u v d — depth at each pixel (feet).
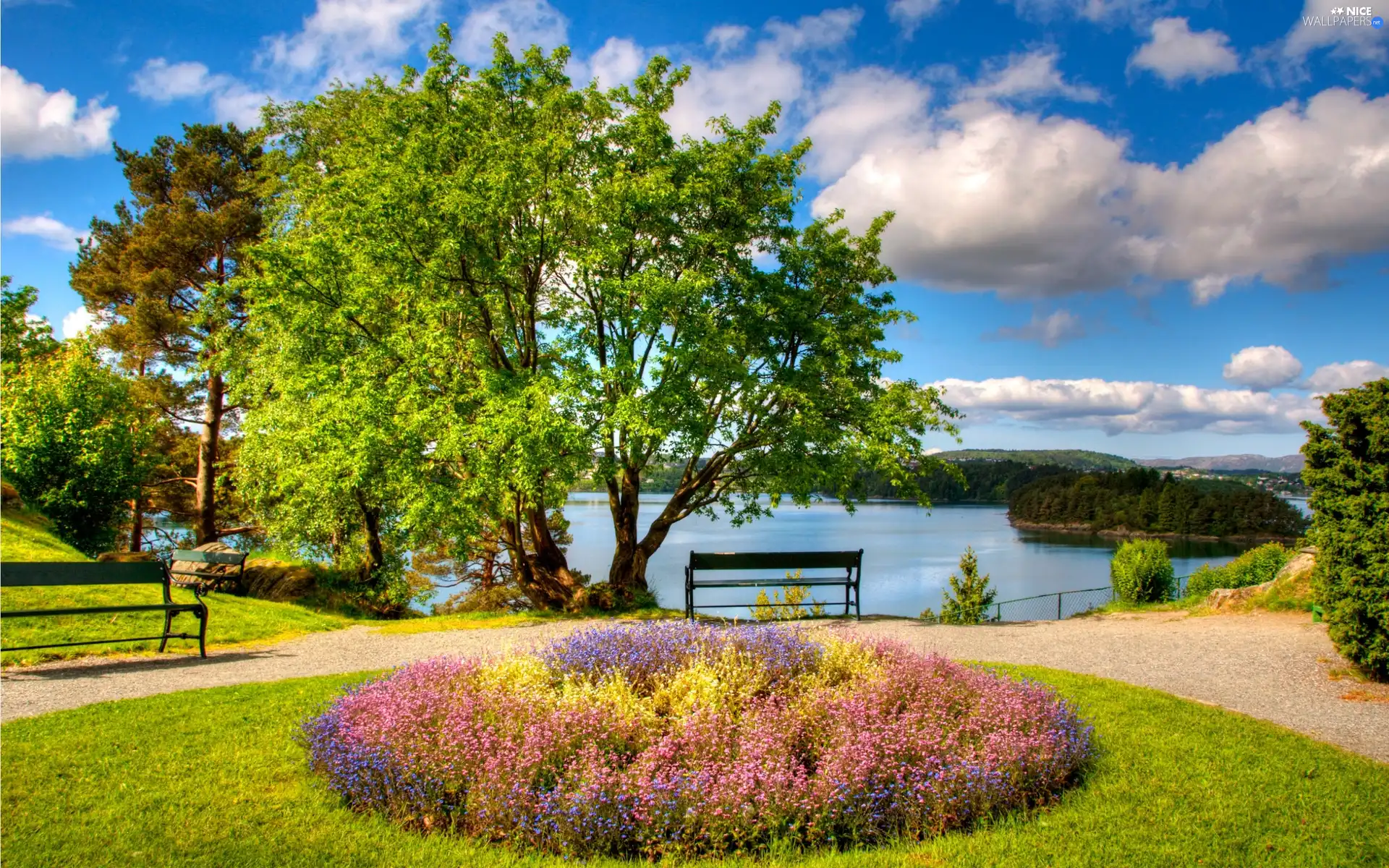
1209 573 54.90
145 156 91.97
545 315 52.85
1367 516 26.71
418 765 15.79
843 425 52.75
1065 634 37.65
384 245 46.80
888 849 14.14
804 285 55.47
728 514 56.90
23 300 83.46
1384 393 26.55
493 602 63.98
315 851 13.87
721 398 53.01
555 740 16.11
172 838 14.30
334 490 49.21
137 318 82.74
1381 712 23.63
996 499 497.05
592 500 455.63
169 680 27.81
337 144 65.62
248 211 86.38
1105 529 245.24
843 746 15.83
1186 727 21.03
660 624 31.01
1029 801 16.25
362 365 46.83
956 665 21.90
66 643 32.14
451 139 48.39
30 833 14.34
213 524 90.07
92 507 66.28
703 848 14.30
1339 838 14.42
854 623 42.98
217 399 90.07
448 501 45.57
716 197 50.62
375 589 66.39
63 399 66.03
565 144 46.60
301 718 21.45
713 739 16.31
